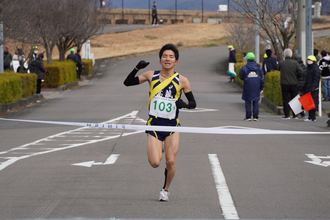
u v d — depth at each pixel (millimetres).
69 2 90312
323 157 29406
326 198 20422
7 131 41781
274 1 66875
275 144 34031
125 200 20250
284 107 49156
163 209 18938
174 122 19812
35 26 71438
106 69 133750
